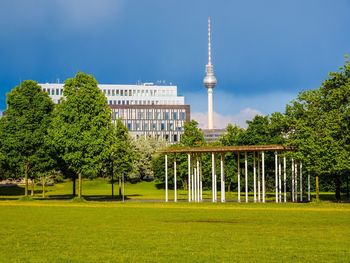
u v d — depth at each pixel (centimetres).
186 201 9738
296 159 9306
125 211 7012
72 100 9681
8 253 3575
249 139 12056
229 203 8775
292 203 8594
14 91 10225
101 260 3312
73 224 5312
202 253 3528
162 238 4228
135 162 17788
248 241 4041
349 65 8925
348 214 6238
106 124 9919
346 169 8244
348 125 8400
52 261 3291
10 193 13975
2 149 10025
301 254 3475
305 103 9356
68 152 9625
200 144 13550
